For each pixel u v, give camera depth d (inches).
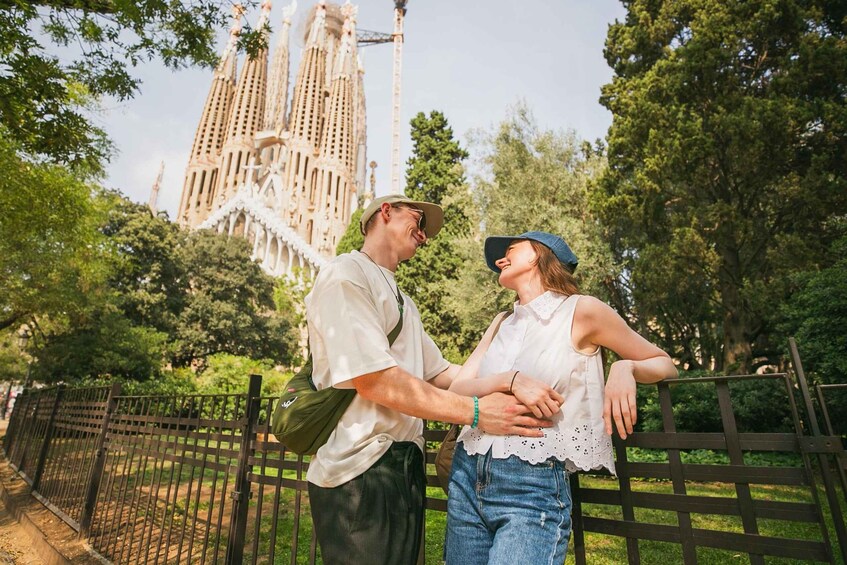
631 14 605.9
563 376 48.6
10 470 299.0
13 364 803.4
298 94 3294.8
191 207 3102.9
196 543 158.4
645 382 51.3
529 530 43.5
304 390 57.3
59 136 209.5
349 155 3275.1
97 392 195.5
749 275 463.8
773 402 354.6
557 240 58.5
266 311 1508.4
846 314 312.3
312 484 55.8
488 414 48.4
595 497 55.3
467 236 743.7
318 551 156.3
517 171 608.7
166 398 141.2
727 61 425.7
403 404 49.5
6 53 174.6
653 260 450.6
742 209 436.5
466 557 48.7
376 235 66.5
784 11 415.2
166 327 1021.2
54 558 143.4
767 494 243.1
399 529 52.2
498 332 59.1
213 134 3316.9
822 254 378.6
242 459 102.7
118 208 973.8
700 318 598.9
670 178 443.8
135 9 181.8
